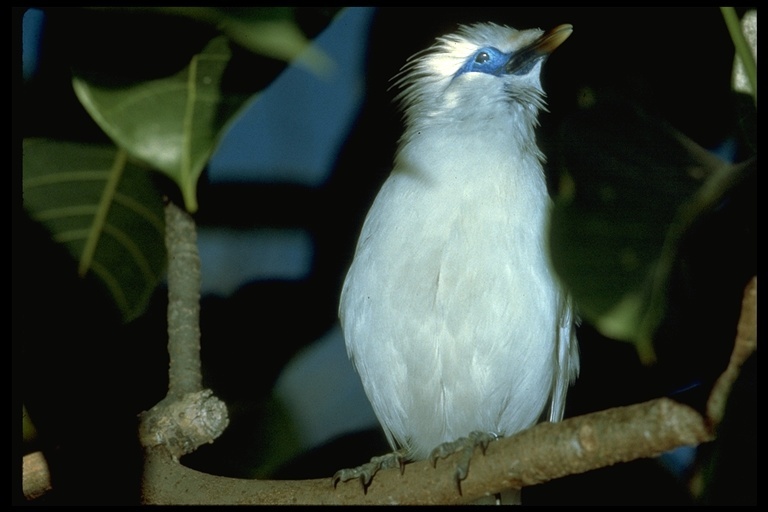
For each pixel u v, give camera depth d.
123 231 2.82
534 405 2.90
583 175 2.73
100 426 2.80
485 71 2.92
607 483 2.86
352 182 2.94
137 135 2.73
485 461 2.76
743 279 2.79
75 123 2.81
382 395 2.90
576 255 2.72
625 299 2.72
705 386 2.72
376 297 2.88
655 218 2.72
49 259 2.81
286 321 2.92
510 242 2.87
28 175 2.81
